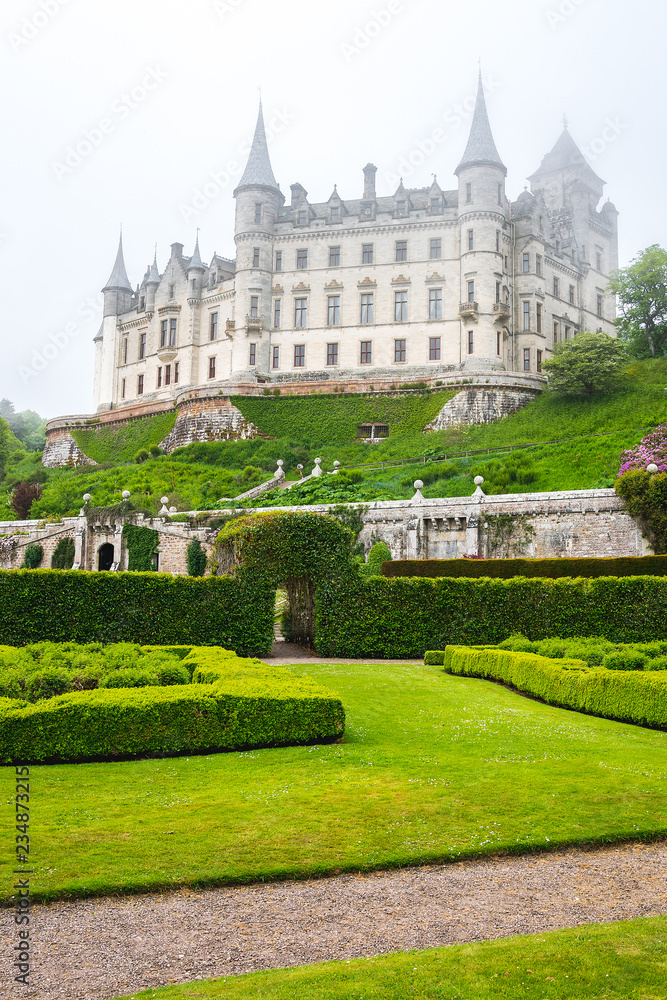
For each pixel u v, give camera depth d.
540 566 30.88
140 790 10.80
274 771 11.69
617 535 35.28
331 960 6.78
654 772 11.60
